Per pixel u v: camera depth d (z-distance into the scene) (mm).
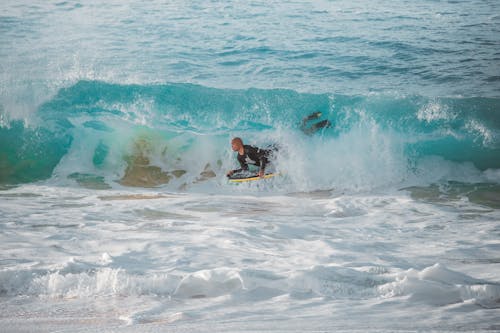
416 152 37469
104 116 40812
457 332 9992
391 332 9961
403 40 67812
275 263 17438
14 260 17531
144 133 39719
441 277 14281
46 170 36844
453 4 88750
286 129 39531
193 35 70250
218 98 41656
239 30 72625
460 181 35125
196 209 28562
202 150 38719
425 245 21031
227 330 10508
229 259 17859
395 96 41344
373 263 17125
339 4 88438
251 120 40562
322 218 26797
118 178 36344
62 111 40500
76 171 36969
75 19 78125
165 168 37688
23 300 13648
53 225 23688
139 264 17062
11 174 35969
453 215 27578
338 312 12227
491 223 25641
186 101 41719
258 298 13688
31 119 39312
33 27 73250
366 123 39438
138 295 14086
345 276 14484
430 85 51969
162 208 28547
